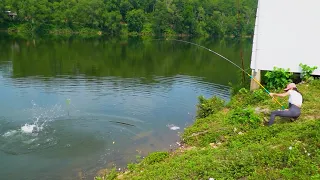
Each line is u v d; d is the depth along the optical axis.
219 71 25.81
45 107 14.59
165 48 43.00
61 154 10.07
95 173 8.98
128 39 55.94
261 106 11.02
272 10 13.06
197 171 6.84
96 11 65.75
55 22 65.31
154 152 9.77
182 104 15.73
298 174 6.05
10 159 9.71
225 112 11.80
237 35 69.69
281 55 13.05
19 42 43.16
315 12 12.67
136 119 13.35
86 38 55.09
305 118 9.21
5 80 19.70
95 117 13.38
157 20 65.19
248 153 7.07
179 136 11.55
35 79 20.23
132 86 19.22
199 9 70.25
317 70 12.73
